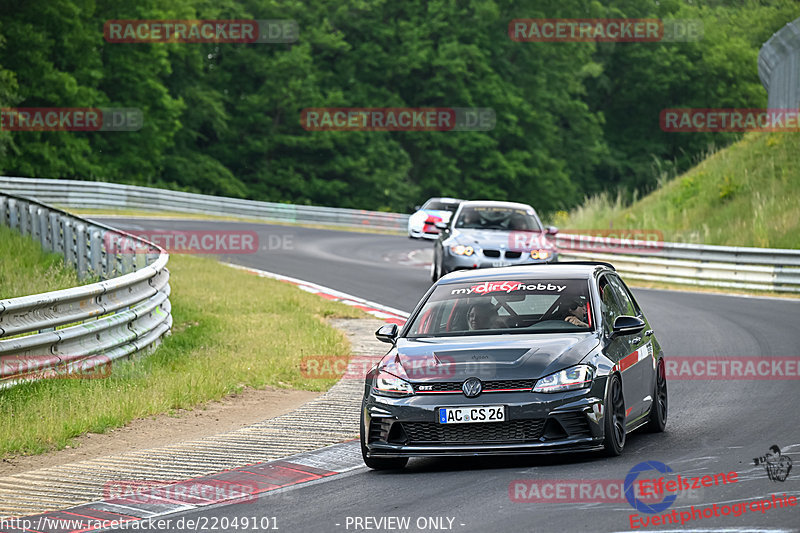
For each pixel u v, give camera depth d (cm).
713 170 13400
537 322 3438
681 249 9900
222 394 4634
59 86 19438
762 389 4622
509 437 3069
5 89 17675
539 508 2581
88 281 6806
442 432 3097
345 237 15088
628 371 3403
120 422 4000
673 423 3916
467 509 2616
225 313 7019
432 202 14938
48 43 19638
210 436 3800
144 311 5488
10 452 3541
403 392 3144
